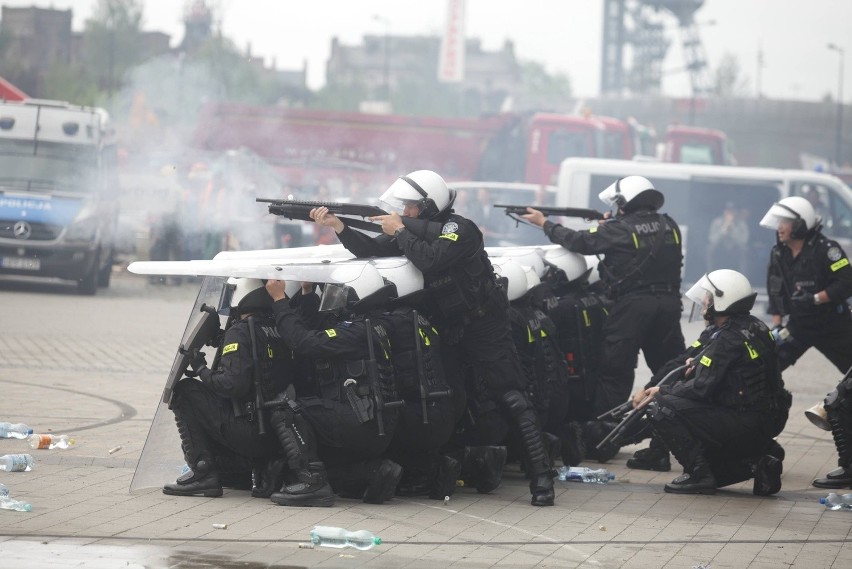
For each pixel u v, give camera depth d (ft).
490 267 42.01
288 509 39.68
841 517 42.37
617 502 43.80
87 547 33.58
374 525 38.06
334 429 39.96
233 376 39.47
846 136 404.16
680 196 134.00
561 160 179.11
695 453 45.75
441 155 195.62
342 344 39.47
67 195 122.52
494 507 41.88
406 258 41.52
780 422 45.91
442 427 41.16
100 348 84.33
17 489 41.04
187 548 34.04
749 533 39.32
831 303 55.47
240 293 40.42
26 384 66.03
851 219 135.03
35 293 124.88
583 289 53.11
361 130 195.00
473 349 42.11
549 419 48.37
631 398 47.91
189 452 41.11
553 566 33.96
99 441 50.47
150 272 40.04
